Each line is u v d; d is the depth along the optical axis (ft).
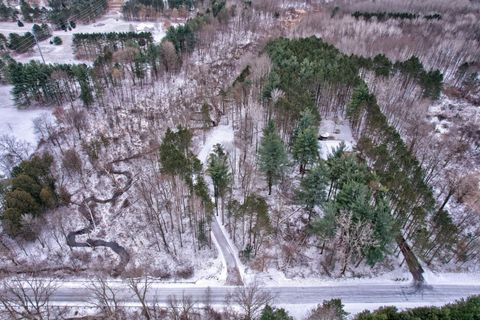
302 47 351.05
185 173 201.57
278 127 254.47
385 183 191.62
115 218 215.92
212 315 159.33
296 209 216.54
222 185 194.08
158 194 218.79
